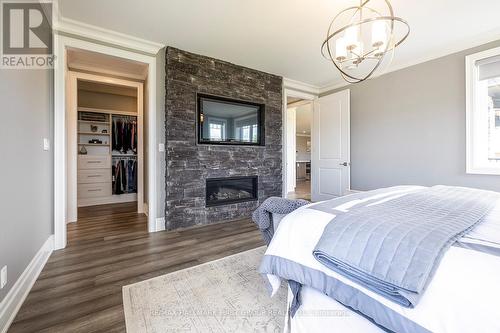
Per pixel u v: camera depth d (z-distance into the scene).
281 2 2.15
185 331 1.26
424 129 3.28
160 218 3.08
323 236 1.01
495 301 0.65
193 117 3.19
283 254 1.12
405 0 2.10
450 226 0.92
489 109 2.82
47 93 2.24
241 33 2.69
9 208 1.36
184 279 1.80
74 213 3.46
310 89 4.67
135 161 5.20
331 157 4.38
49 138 2.30
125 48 2.82
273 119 4.04
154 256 2.24
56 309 1.45
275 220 1.53
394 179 3.63
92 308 1.46
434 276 0.74
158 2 2.15
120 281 1.78
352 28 1.69
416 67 3.35
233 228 3.15
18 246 1.48
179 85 3.07
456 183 2.99
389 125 3.68
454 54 2.99
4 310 1.28
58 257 2.21
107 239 2.71
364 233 0.93
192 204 3.21
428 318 0.73
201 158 3.27
